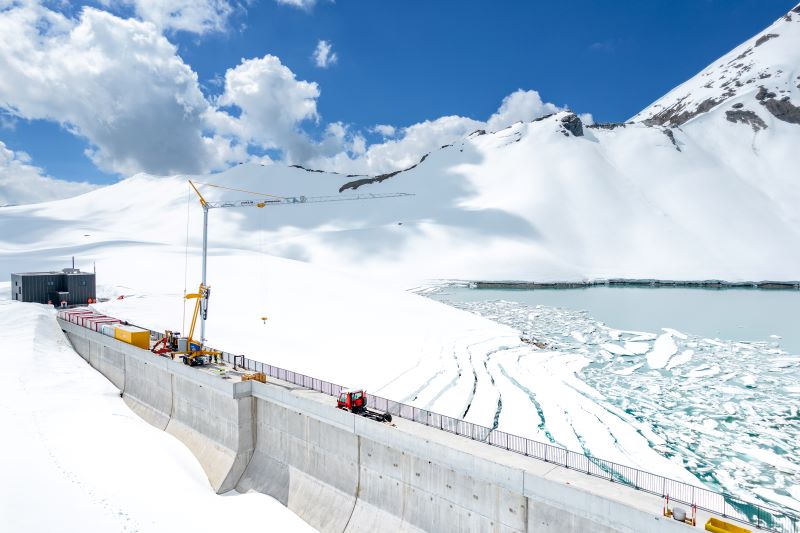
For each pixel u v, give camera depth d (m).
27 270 126.62
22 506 25.56
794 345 76.12
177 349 48.06
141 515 27.61
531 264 187.12
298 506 33.00
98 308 76.88
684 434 42.47
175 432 43.06
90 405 44.81
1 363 49.16
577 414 44.84
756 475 35.53
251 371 42.12
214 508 31.73
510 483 23.83
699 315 105.75
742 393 53.12
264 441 37.38
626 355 69.50
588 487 22.17
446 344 68.56
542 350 71.19
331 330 72.19
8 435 34.25
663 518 19.48
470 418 42.53
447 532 26.42
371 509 29.92
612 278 181.88
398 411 32.38
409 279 175.00
